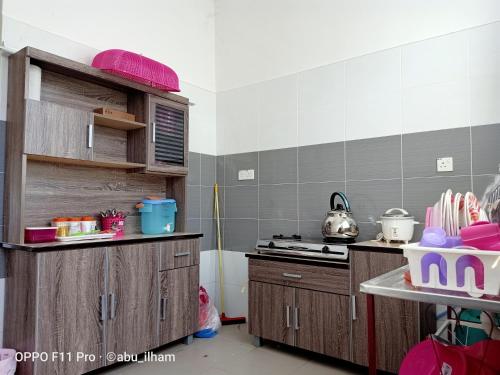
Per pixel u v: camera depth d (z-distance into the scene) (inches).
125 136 113.1
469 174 92.7
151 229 112.0
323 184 117.6
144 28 123.5
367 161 109.0
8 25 89.0
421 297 45.4
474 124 92.7
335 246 94.9
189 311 110.0
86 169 103.3
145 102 108.7
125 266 92.4
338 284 92.8
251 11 138.6
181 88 134.3
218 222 141.3
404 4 104.8
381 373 90.7
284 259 102.4
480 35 92.9
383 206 105.7
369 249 88.0
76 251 82.3
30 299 76.8
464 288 44.8
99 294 86.4
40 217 92.7
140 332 95.4
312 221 119.6
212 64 147.9
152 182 121.9
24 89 81.5
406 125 102.7
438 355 57.1
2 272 83.9
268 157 131.0
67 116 87.7
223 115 144.3
